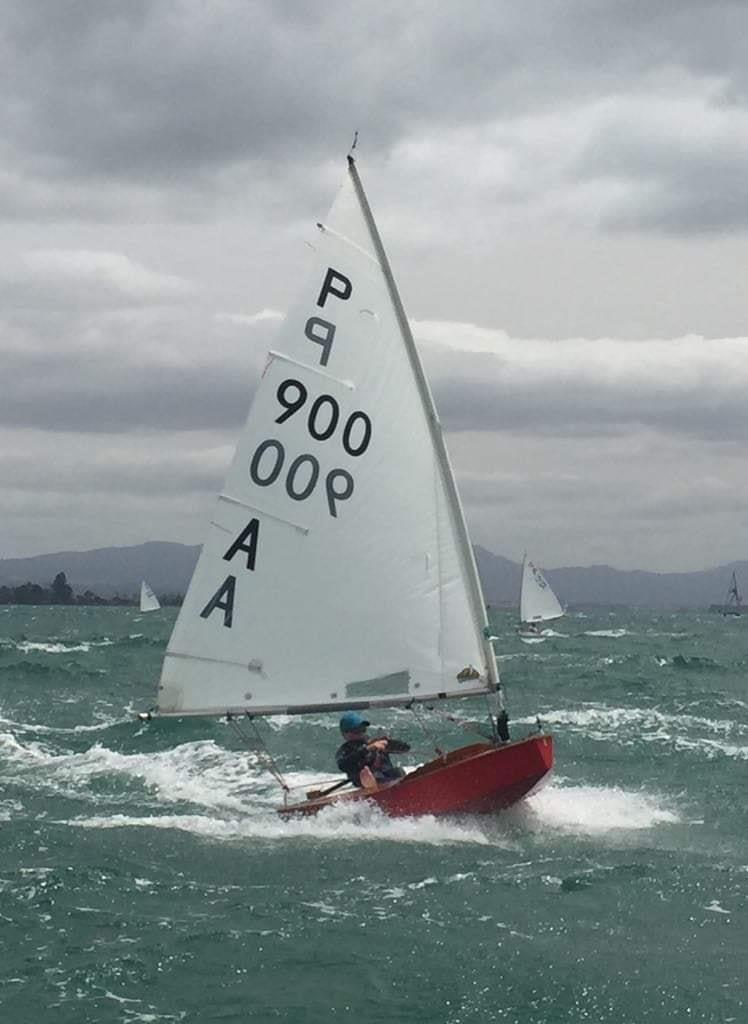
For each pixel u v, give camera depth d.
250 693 20.45
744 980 13.15
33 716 35.38
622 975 13.25
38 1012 12.28
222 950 13.97
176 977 13.20
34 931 14.60
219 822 20.05
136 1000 12.60
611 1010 12.36
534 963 13.59
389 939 14.34
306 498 20.50
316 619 20.44
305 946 14.08
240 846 18.45
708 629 148.25
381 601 20.33
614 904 15.66
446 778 19.20
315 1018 12.16
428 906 15.54
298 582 20.48
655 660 64.00
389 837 18.97
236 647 20.50
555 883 16.52
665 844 18.86
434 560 20.23
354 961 13.62
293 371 20.56
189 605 20.56
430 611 20.19
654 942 14.27
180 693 20.52
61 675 49.19
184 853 18.08
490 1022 12.08
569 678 50.56
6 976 13.20
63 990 12.83
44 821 20.36
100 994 12.73
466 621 20.11
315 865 17.39
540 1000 12.59
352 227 20.55
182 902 15.71
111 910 15.38
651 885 16.44
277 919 15.01
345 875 16.92
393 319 20.42
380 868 17.25
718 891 16.23
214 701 20.48
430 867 17.28
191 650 20.53
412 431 20.34
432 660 20.16
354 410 20.45
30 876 16.73
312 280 20.53
